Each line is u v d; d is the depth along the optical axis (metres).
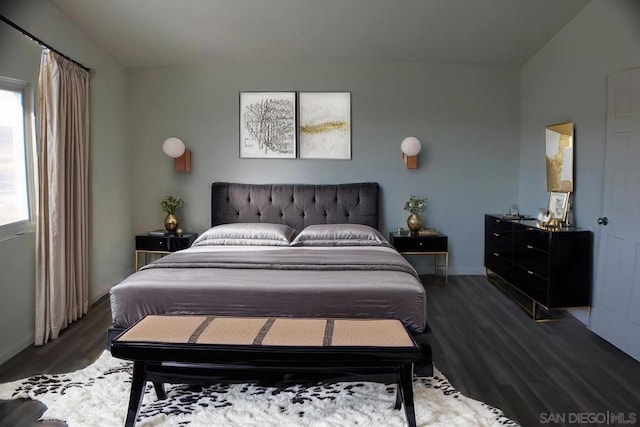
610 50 3.39
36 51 3.28
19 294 3.13
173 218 4.84
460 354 3.11
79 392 2.55
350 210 4.93
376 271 3.06
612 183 3.32
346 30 4.20
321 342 2.16
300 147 5.05
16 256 3.10
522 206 5.04
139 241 4.76
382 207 5.12
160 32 4.12
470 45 4.52
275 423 2.26
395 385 2.66
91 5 3.57
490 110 5.06
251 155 5.05
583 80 3.77
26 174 3.31
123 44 4.32
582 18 3.78
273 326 2.37
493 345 3.26
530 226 3.98
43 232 3.26
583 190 3.77
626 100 3.16
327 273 3.00
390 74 5.01
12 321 3.06
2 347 2.96
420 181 5.11
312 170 5.07
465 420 2.25
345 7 3.76
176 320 2.46
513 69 5.03
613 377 2.75
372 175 5.09
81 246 3.82
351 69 5.00
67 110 3.56
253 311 2.72
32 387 2.61
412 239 4.75
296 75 4.98
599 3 3.53
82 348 3.20
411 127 5.05
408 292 2.70
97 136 4.28
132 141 5.05
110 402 2.46
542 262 3.71
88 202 4.01
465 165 5.10
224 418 2.30
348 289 2.71
